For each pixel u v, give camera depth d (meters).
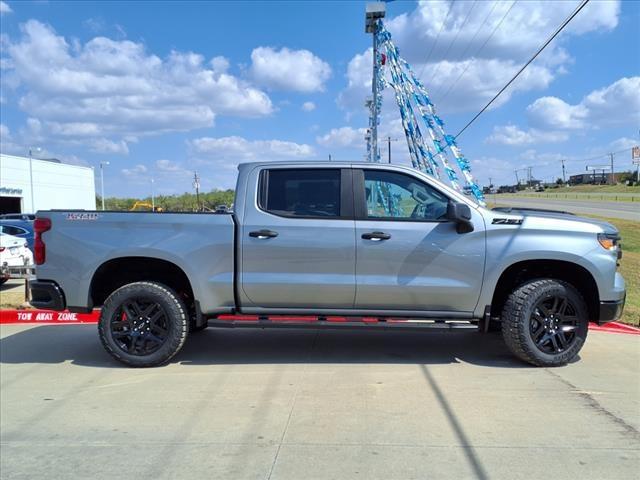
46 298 5.67
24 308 8.88
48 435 4.02
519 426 4.02
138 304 5.59
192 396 4.75
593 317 5.52
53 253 5.63
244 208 5.52
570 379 5.08
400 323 5.53
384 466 3.44
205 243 5.46
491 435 3.87
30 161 44.19
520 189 159.12
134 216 5.58
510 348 5.48
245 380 5.16
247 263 5.45
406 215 5.48
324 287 5.38
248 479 3.31
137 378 5.29
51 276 5.64
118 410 4.47
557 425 4.04
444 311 5.46
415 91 19.81
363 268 5.37
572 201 65.88
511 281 5.67
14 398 4.81
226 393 4.81
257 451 3.68
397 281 5.36
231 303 5.55
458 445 3.72
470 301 5.39
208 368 5.57
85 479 3.37
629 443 3.73
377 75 28.62
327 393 4.76
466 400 4.55
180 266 5.47
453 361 5.70
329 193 5.52
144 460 3.59
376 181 5.54
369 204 5.49
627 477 3.28
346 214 5.44
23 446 3.85
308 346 6.39
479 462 3.47
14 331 7.45
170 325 5.54
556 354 5.38
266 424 4.12
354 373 5.32
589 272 5.34
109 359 6.00
